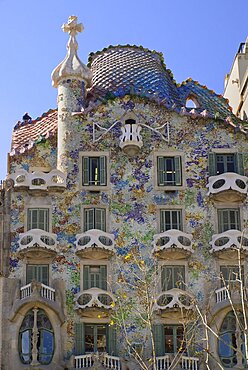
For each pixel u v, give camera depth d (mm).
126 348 45344
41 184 48688
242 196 48656
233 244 47031
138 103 50969
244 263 47344
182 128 50656
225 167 50094
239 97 57938
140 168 49625
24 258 47031
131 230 48188
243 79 58000
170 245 47000
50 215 48375
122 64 55000
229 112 54562
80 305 45875
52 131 51719
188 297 45938
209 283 46969
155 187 49188
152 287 46625
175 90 54969
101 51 56781
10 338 45000
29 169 50875
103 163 49625
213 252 47406
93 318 46000
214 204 48906
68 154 49844
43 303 45156
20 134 54031
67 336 45656
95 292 46031
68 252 47562
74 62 52281
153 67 55219
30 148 51031
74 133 50344
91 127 50500
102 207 48656
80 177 49281
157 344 45438
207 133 50594
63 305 46000
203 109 53281
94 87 53500
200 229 48344
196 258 47656
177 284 46750
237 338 44000
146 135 50344
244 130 50625
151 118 50719
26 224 48125
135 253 47562
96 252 46906
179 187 49219
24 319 45375
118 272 47156
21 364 44438
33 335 44469
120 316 45938
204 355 44688
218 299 46000
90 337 45812
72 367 44250
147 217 48531
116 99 51000
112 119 50688
